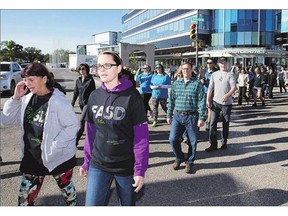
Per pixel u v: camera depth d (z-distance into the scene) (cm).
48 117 291
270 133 841
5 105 313
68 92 1997
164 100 915
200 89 514
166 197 429
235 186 468
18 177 500
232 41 4178
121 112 265
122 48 2677
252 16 4097
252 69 1781
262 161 590
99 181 270
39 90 295
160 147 691
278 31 4166
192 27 1471
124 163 270
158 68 916
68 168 312
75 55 5931
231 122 1012
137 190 266
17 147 688
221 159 603
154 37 6184
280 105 1446
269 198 426
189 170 523
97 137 273
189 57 4584
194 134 521
